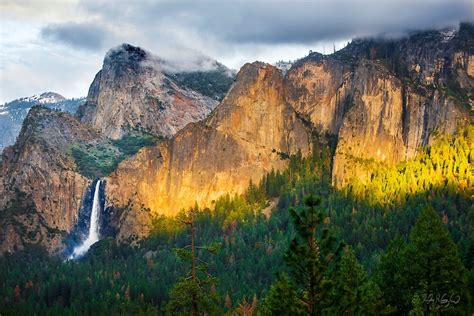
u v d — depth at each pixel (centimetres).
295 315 5350
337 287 5419
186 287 6406
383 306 7250
